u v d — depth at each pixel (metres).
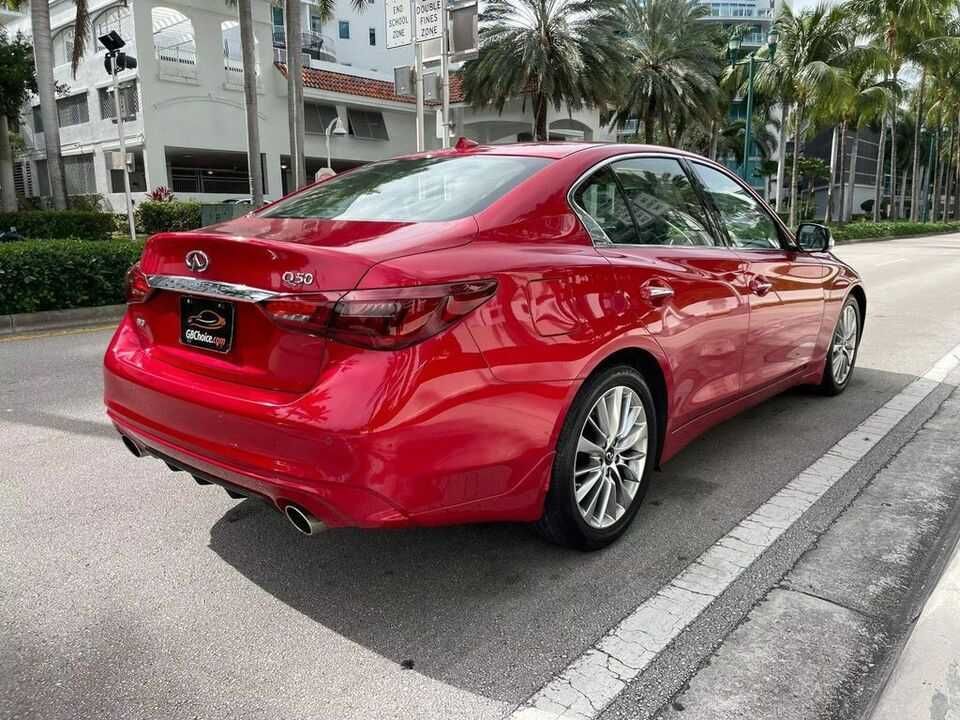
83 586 2.97
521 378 2.64
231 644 2.60
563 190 3.12
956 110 52.28
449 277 2.47
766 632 2.64
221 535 3.41
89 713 2.26
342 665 2.48
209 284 2.71
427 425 2.40
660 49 33.69
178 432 2.78
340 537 3.38
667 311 3.31
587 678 2.41
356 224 2.87
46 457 4.41
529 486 2.77
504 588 2.95
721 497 3.80
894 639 2.61
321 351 2.45
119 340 3.19
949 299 11.70
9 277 8.93
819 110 34.56
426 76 12.52
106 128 29.64
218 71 29.17
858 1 39.94
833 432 4.81
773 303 4.21
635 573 3.06
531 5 27.58
